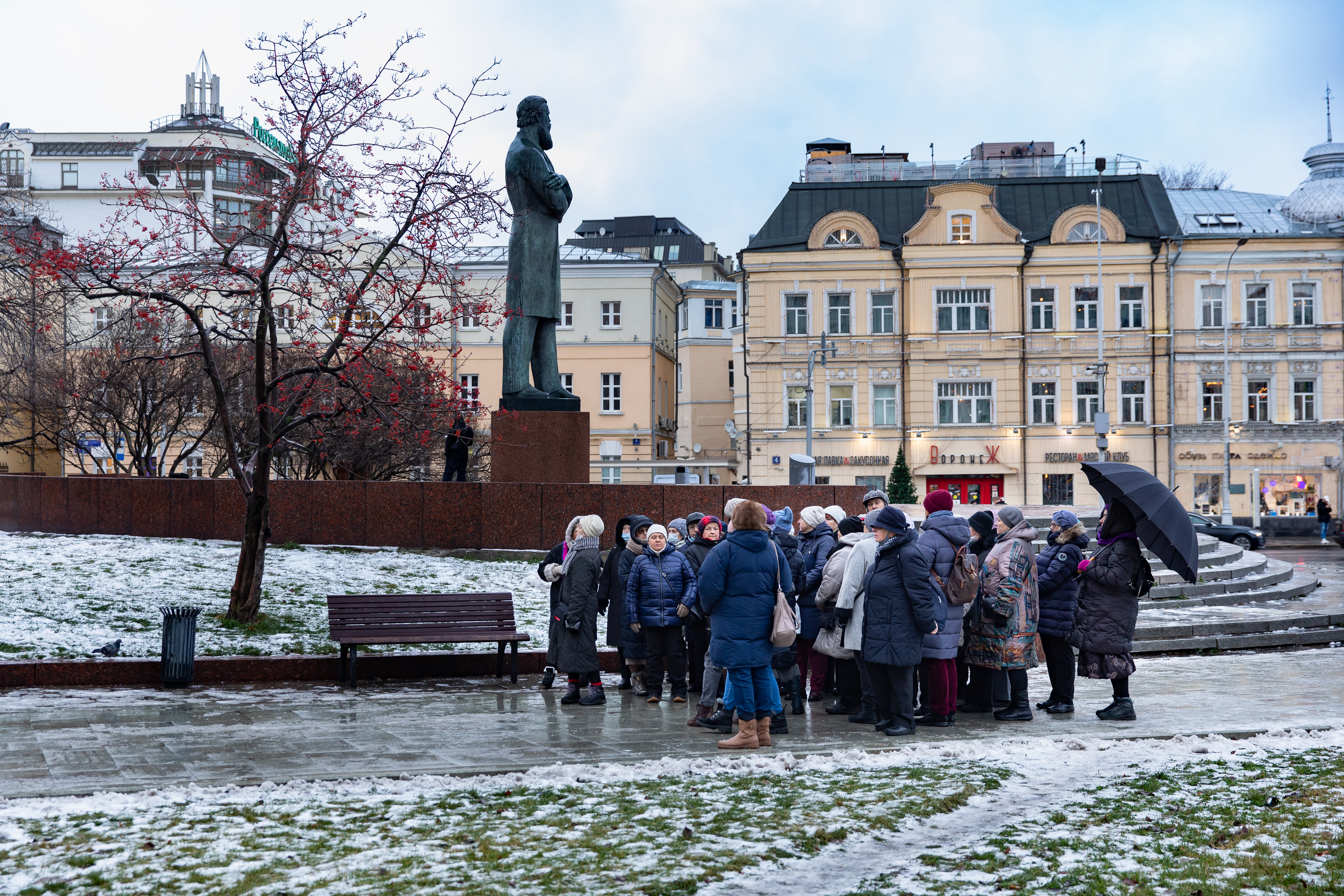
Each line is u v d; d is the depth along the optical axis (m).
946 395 49.75
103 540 19.92
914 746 8.52
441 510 19.91
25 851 5.51
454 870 5.30
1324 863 5.41
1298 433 48.84
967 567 9.59
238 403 29.47
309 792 6.86
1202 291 49.25
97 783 7.02
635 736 9.12
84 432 34.09
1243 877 5.20
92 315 32.59
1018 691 10.01
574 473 20.75
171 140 62.31
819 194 51.34
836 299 50.28
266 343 15.20
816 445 50.16
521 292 21.09
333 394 15.41
